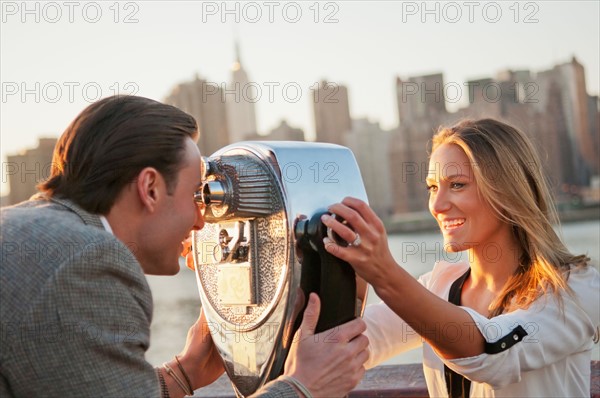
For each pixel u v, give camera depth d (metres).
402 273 1.19
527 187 1.45
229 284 1.31
